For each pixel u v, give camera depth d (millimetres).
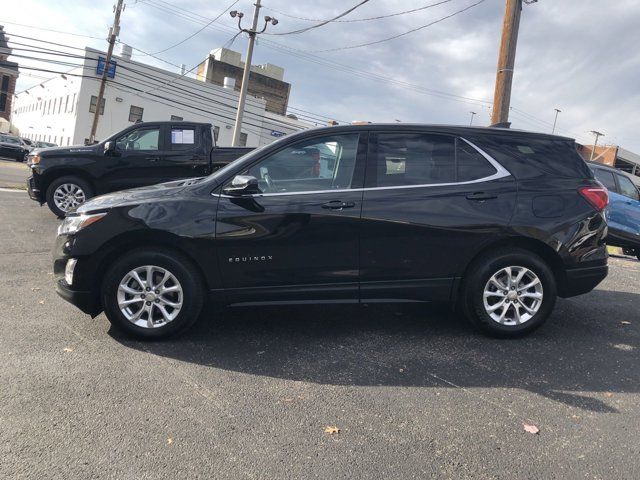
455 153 4512
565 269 4508
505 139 4602
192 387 3498
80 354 3943
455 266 4398
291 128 50406
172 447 2795
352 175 4359
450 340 4531
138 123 9719
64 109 44969
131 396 3328
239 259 4211
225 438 2904
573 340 4645
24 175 22016
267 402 3340
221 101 45094
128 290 4191
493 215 4363
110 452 2723
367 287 4332
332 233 4238
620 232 10086
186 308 4234
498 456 2828
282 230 4199
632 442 3008
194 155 9758
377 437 2975
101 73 39656
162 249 4195
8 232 8539
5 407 3115
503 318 4508
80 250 4117
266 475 2594
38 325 4516
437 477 2629
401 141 4480
